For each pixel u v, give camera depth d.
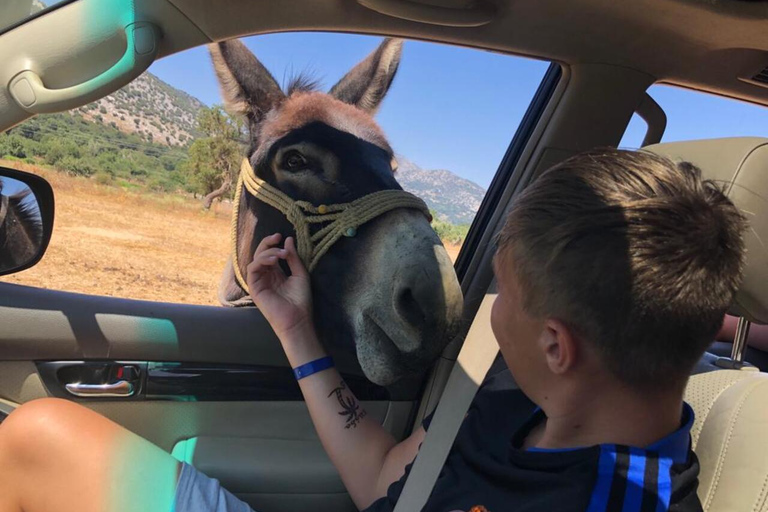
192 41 1.28
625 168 0.85
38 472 1.20
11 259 1.42
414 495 1.15
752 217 1.13
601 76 1.63
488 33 1.52
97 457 1.20
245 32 1.33
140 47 1.17
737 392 1.14
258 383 1.72
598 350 0.83
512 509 0.93
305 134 1.56
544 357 0.90
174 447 1.67
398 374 1.55
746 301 1.19
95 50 1.15
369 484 1.39
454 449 1.19
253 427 1.71
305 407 1.75
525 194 0.92
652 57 1.57
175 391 1.67
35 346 1.58
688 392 1.21
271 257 1.52
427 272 1.50
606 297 0.80
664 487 0.86
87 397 1.61
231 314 1.72
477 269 1.80
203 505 1.23
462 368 1.28
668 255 0.79
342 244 1.54
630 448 0.87
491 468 1.02
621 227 0.79
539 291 0.86
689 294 0.79
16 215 1.42
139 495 1.21
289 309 1.51
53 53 1.14
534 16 1.44
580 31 1.50
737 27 1.38
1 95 1.16
